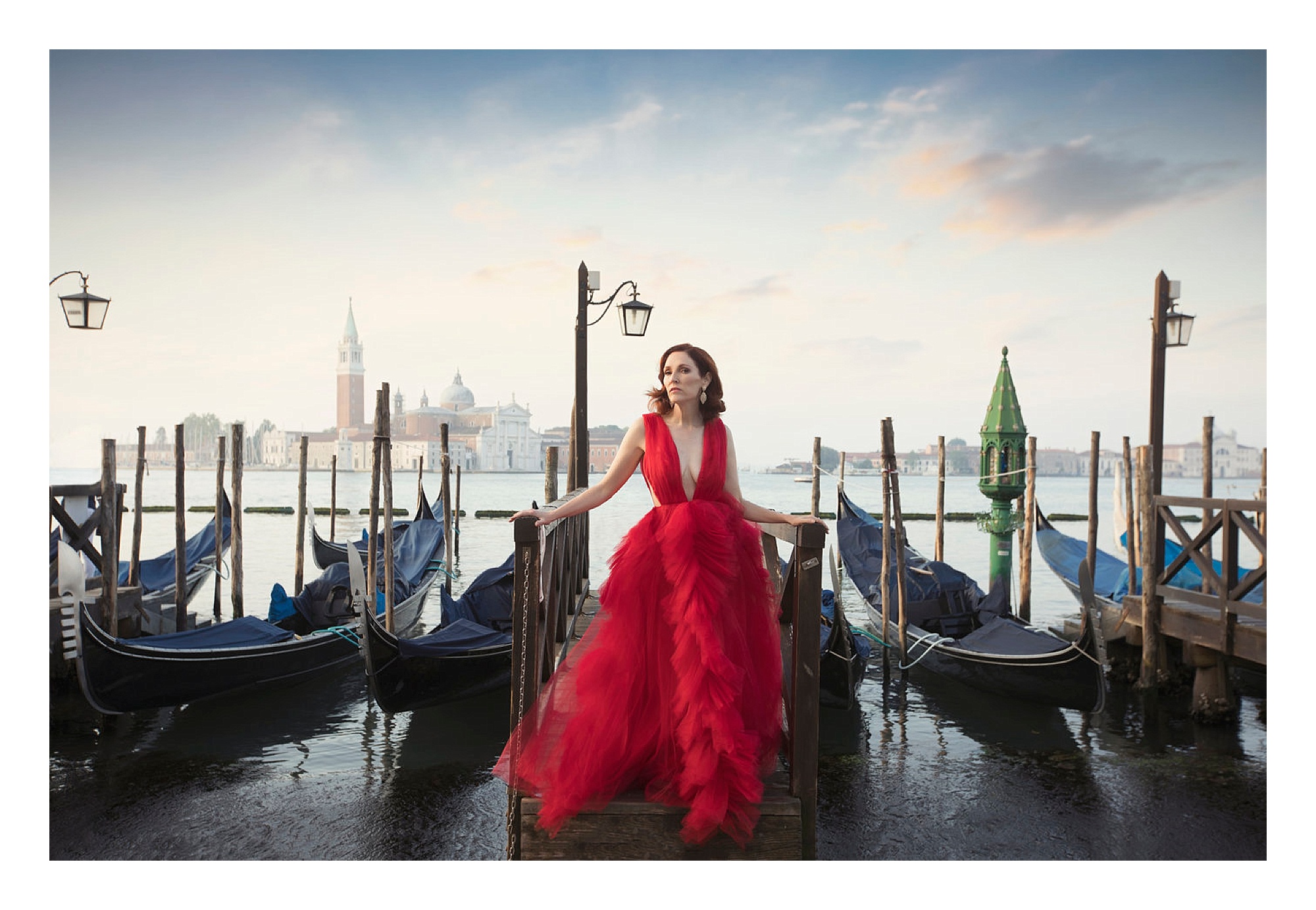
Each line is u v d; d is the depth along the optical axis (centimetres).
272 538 2761
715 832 289
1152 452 972
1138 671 1012
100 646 805
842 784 708
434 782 708
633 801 292
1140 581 1141
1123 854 573
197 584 1383
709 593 290
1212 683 862
